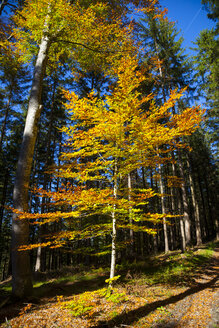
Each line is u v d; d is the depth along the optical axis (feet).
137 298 19.99
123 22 27.91
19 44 30.12
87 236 24.18
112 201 20.83
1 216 61.52
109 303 19.02
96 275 32.81
